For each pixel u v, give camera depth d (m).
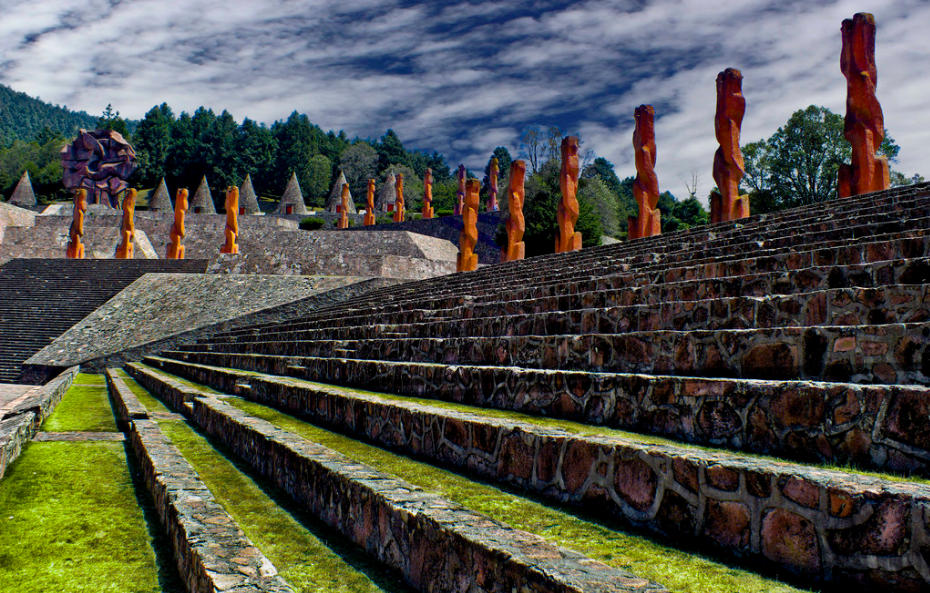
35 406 9.00
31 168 92.06
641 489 3.32
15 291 30.08
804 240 7.78
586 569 2.35
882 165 15.47
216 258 33.34
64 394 14.39
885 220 7.54
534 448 4.04
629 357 5.53
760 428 3.62
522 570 2.43
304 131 114.31
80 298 28.94
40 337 25.61
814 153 38.97
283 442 5.44
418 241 42.31
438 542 3.03
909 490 2.33
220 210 102.38
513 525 3.33
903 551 2.28
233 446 7.07
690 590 2.41
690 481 3.07
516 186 24.50
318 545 3.90
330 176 112.19
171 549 4.19
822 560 2.51
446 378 6.86
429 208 67.25
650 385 4.36
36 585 3.59
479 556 2.70
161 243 49.06
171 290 28.75
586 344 6.04
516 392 5.75
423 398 7.12
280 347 16.06
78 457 7.17
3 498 5.41
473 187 25.72
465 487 4.18
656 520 3.22
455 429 4.86
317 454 4.90
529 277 13.25
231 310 26.69
